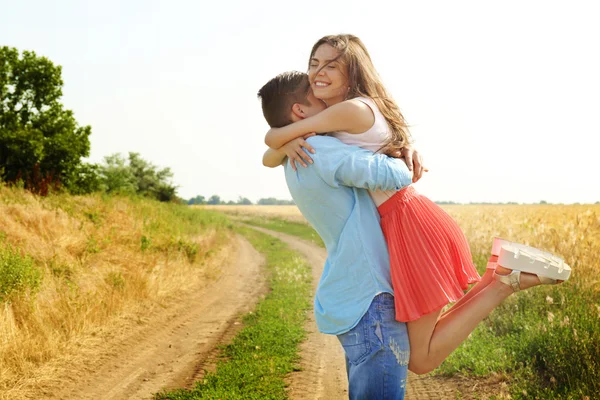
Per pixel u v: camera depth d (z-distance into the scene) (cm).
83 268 1076
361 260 239
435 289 233
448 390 545
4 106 2208
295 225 4894
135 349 789
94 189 2305
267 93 263
